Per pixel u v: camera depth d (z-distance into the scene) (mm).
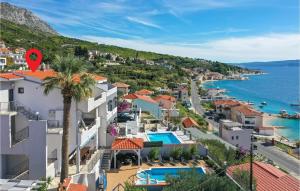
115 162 42469
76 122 35594
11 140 32531
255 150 75188
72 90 30766
